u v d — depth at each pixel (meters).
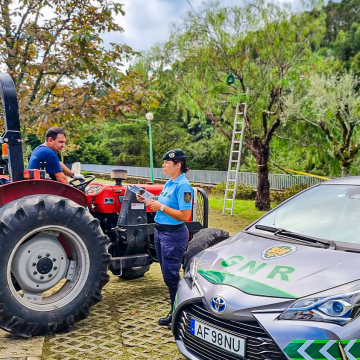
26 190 4.27
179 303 3.32
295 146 16.34
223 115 16.05
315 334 2.60
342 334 2.57
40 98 9.02
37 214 4.05
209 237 5.12
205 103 15.66
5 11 8.55
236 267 3.26
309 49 14.80
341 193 4.11
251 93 15.00
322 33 14.73
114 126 41.56
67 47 8.60
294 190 18.05
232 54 14.84
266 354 2.71
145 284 6.03
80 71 8.54
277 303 2.78
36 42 8.84
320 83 14.36
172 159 4.22
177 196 4.19
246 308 2.83
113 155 43.97
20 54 8.84
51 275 4.29
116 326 4.43
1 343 3.91
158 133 38.38
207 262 3.51
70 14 8.95
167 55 15.56
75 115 8.48
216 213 14.59
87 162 42.81
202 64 15.11
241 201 18.20
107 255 4.45
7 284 3.90
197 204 6.45
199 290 3.21
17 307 3.94
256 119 15.45
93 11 8.89
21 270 4.14
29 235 4.07
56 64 8.68
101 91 7.95
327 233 3.67
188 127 37.19
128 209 5.23
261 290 2.90
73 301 4.24
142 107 8.92
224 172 23.83
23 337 4.04
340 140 15.85
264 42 14.56
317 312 2.66
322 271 2.95
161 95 9.02
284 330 2.67
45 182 4.34
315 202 4.14
